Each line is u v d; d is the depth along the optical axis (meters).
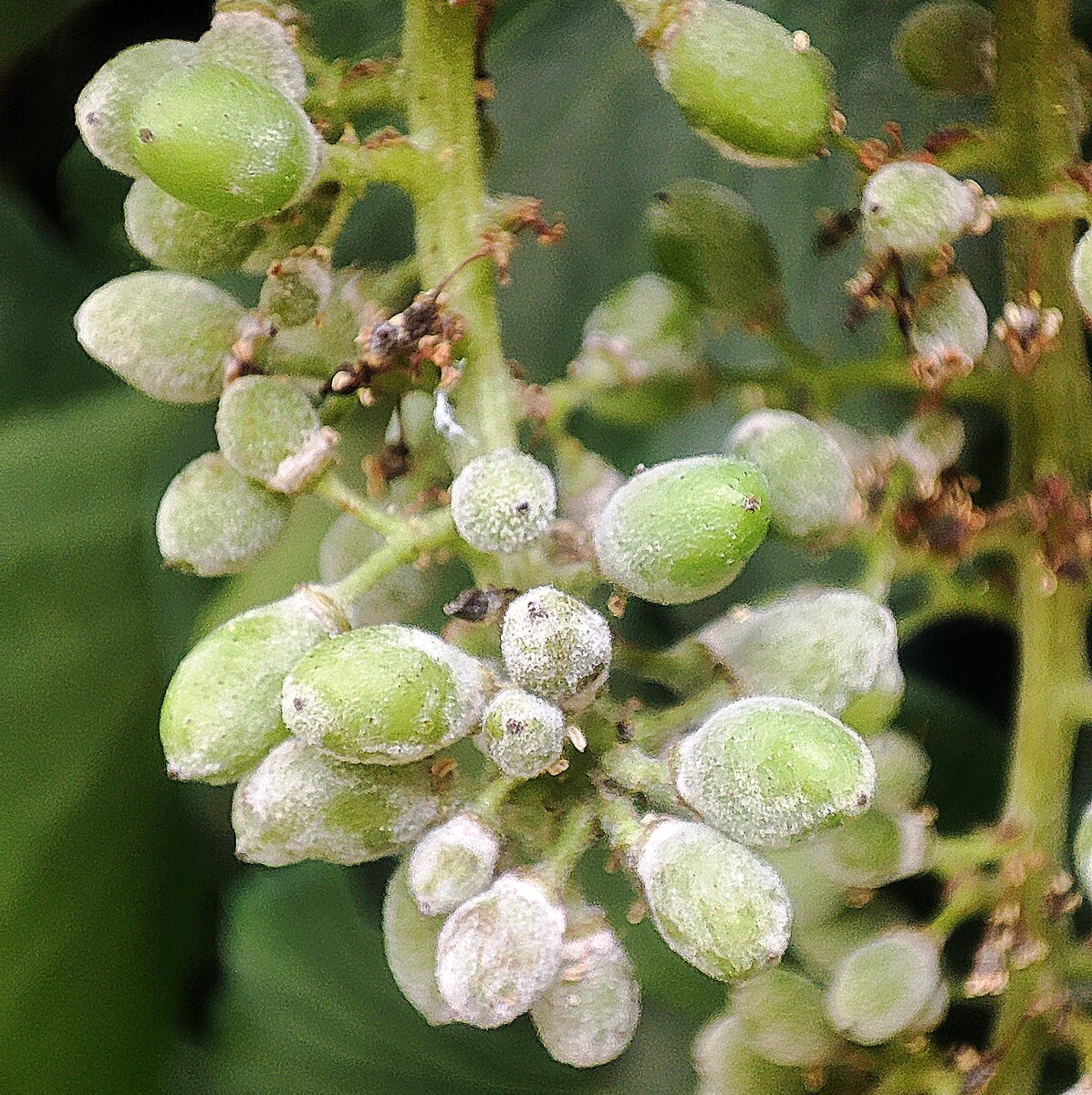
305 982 0.37
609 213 0.37
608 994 0.28
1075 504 0.31
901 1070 0.30
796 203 0.36
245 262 0.29
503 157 0.37
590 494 0.30
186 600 0.38
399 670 0.27
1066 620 0.31
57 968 0.37
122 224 0.40
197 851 0.39
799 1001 0.30
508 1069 0.36
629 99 0.37
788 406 0.31
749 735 0.27
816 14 0.36
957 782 0.36
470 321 0.29
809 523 0.29
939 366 0.30
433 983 0.28
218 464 0.29
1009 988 0.30
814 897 0.30
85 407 0.39
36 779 0.37
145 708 0.38
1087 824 0.29
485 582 0.28
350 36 0.37
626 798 0.28
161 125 0.28
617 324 0.30
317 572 0.35
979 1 0.33
